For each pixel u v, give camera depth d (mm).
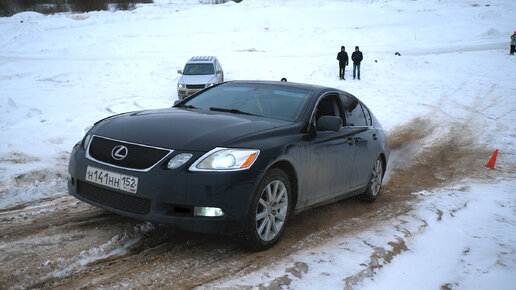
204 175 3055
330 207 5043
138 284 2754
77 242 3398
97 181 3264
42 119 10211
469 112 15156
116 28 41062
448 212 5082
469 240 4242
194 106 4398
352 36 38875
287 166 3600
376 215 4836
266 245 3445
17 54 29844
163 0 82375
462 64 27188
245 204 3160
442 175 7812
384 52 31688
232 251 3402
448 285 3191
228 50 33062
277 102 4230
